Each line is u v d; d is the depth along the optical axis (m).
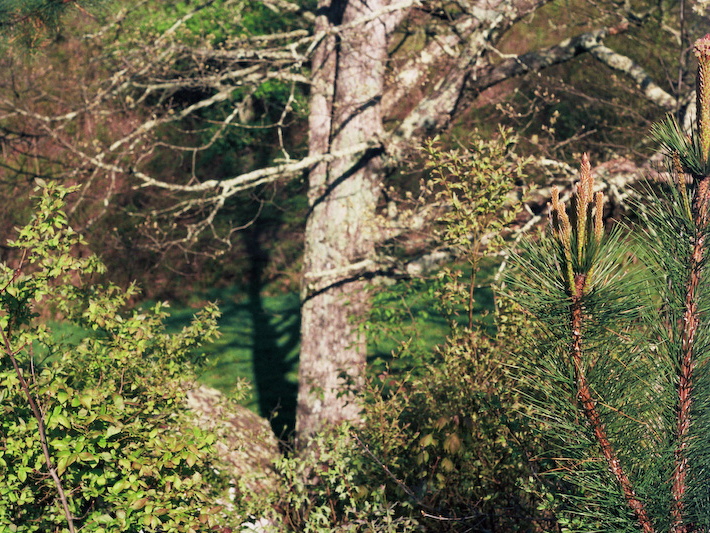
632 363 2.64
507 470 5.00
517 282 2.56
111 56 9.80
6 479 3.77
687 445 2.65
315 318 9.41
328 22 9.62
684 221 2.50
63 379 3.82
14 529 3.65
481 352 5.59
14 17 5.94
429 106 8.90
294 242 17.42
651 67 12.49
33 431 3.75
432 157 6.04
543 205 7.82
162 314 4.92
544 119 14.04
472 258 5.79
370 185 9.29
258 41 9.96
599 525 2.77
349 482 5.25
